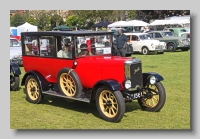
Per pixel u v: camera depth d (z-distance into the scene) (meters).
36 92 8.59
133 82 6.96
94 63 7.36
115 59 7.18
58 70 8.14
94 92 7.09
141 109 7.79
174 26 39.16
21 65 16.95
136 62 7.00
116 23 34.16
